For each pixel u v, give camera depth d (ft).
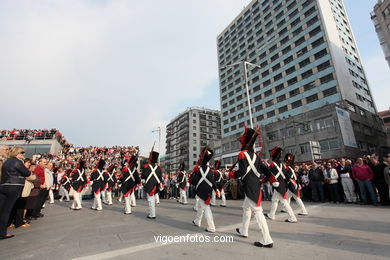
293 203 39.60
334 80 130.82
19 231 19.83
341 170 38.09
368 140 118.21
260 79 181.37
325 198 42.60
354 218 23.11
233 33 222.89
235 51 215.51
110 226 21.07
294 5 163.02
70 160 108.06
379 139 128.36
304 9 155.53
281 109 159.63
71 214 30.12
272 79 170.60
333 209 29.96
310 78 143.74
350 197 36.17
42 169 27.12
